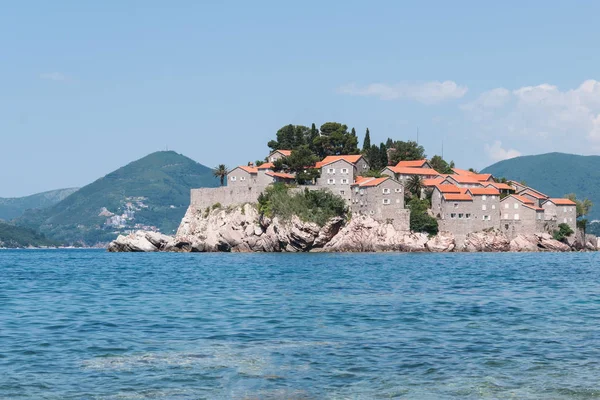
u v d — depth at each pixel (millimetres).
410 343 67000
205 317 85812
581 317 84125
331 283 137000
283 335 71812
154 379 53656
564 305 96812
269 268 189625
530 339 68938
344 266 193625
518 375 54594
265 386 51688
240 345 66375
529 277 151000
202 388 51188
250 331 74438
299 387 51469
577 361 59000
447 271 171000
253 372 55625
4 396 49531
